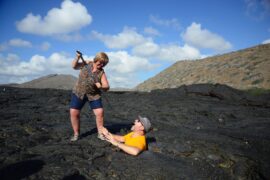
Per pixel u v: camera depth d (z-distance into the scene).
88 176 4.70
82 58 5.99
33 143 6.09
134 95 18.58
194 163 5.86
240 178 5.64
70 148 5.79
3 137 6.32
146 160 5.61
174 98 17.30
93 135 6.88
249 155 6.77
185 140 7.24
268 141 8.04
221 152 6.63
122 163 5.35
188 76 44.53
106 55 5.91
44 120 8.47
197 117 11.27
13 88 17.91
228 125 10.21
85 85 6.04
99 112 6.28
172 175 5.14
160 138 7.29
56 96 15.06
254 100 15.88
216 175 5.50
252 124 10.51
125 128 8.14
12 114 9.22
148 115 10.92
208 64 46.16
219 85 18.67
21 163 4.89
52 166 4.86
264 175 6.11
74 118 6.25
